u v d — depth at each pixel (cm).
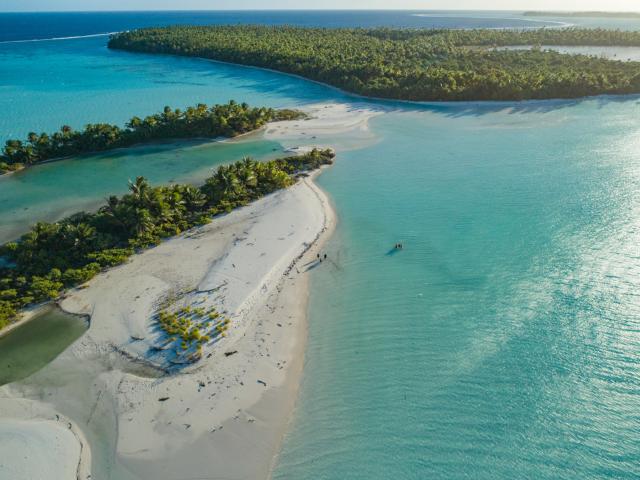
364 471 3134
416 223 5994
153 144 9188
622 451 3222
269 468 3152
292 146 8912
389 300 4631
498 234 5675
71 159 8469
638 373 3775
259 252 5350
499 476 3098
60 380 3762
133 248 5425
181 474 3094
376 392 3688
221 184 6644
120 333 4181
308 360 3984
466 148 8612
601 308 4434
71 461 3147
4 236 5941
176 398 3584
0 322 4209
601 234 5600
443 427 3412
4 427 3375
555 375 3788
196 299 4578
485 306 4519
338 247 5522
